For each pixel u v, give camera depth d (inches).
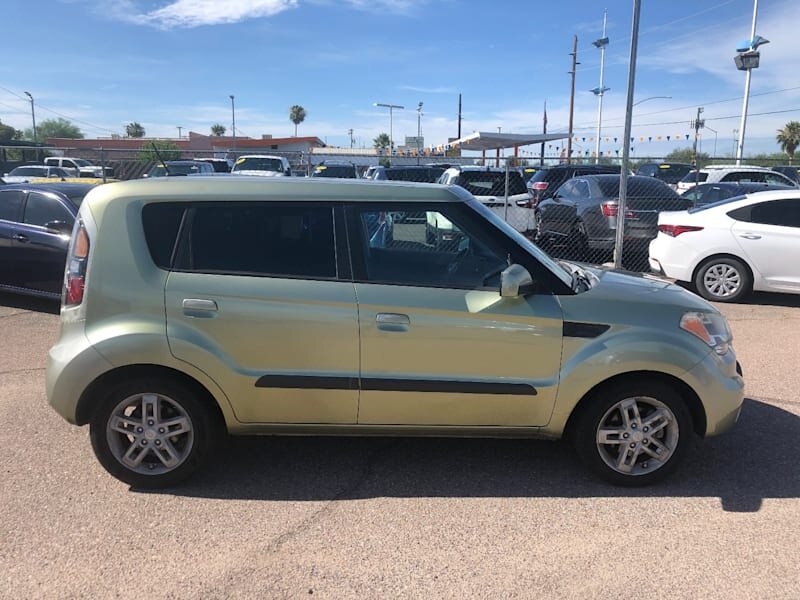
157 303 130.6
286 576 110.2
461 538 121.7
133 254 131.6
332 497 136.3
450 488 140.6
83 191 301.0
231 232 133.9
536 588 107.7
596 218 432.1
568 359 134.9
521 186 501.0
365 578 109.9
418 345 132.6
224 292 131.0
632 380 136.9
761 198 319.9
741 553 117.6
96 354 129.2
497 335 133.3
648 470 140.1
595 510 132.0
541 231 492.4
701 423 141.4
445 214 138.0
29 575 109.3
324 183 138.7
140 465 137.0
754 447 161.3
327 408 135.4
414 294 132.8
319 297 131.6
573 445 145.4
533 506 133.4
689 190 493.4
